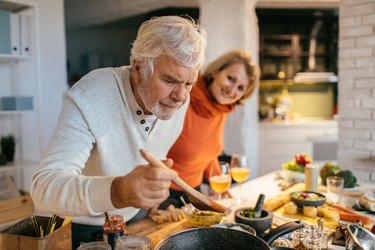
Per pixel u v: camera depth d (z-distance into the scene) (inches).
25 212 97.6
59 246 39.3
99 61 239.6
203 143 74.5
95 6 199.9
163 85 39.9
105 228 42.4
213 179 64.5
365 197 61.1
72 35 237.6
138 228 50.9
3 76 122.0
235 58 74.0
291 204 58.1
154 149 53.2
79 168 40.1
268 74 213.3
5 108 115.4
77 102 42.2
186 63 38.1
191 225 51.3
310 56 211.6
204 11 161.3
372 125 89.2
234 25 156.5
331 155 196.4
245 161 73.5
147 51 38.9
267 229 47.2
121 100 46.2
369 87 89.0
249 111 167.0
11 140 119.1
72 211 33.9
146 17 219.0
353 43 90.9
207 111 72.3
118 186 31.8
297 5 186.9
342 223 46.9
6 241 38.2
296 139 195.0
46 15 126.0
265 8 213.2
